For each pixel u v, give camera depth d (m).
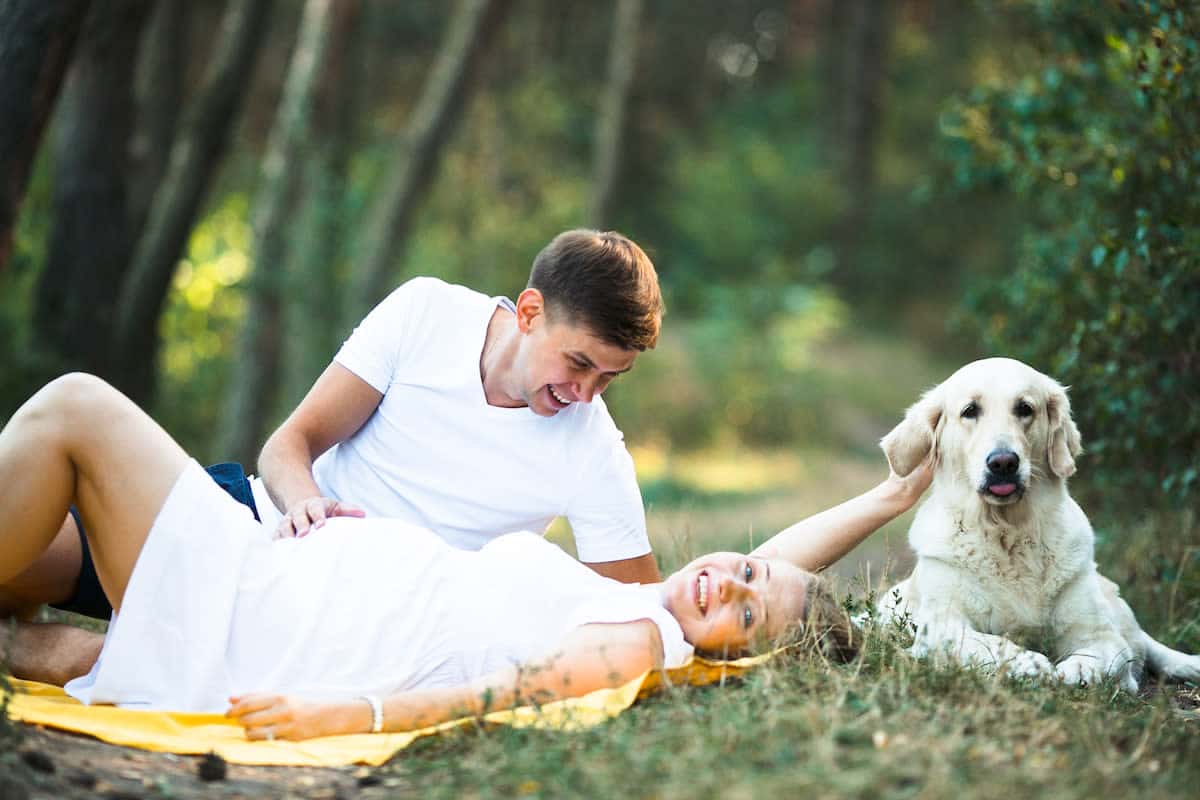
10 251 5.92
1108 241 6.07
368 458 4.33
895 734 3.25
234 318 15.54
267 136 23.45
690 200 25.86
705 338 20.28
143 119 11.45
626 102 20.72
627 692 3.63
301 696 3.62
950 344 24.67
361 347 4.31
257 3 10.30
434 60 27.97
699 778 2.88
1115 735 3.54
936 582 4.89
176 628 3.61
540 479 4.27
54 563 3.90
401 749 3.43
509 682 3.61
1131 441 6.27
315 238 12.76
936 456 4.95
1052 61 7.72
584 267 3.96
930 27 33.03
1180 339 6.18
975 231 26.48
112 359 9.65
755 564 4.14
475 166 23.88
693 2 32.00
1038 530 4.76
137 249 10.31
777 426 19.41
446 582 3.86
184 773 3.20
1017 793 2.89
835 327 23.94
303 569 3.77
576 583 3.88
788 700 3.51
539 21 29.02
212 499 3.71
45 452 3.56
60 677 3.82
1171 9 5.85
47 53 5.79
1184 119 6.05
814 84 30.89
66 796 2.88
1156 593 5.95
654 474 16.08
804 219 26.03
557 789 2.96
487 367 4.27
